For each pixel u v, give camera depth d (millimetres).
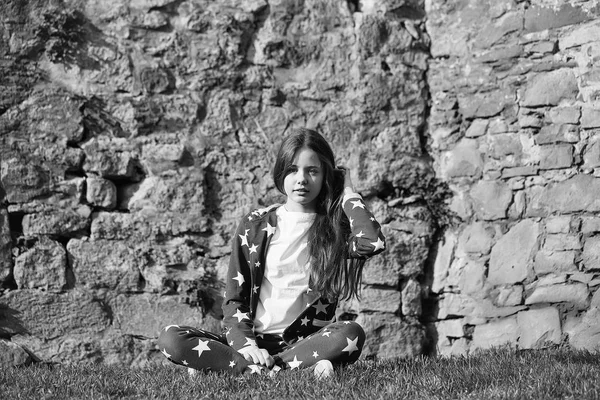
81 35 7129
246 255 4844
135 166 7105
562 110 6844
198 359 4590
